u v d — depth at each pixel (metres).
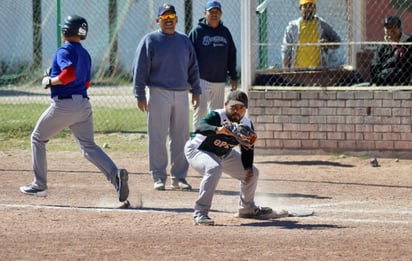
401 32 28.28
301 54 28.36
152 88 21.69
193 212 18.56
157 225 17.09
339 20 29.89
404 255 14.46
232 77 25.14
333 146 27.16
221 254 14.48
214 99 24.84
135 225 17.08
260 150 27.55
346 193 21.45
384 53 27.16
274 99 27.33
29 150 29.02
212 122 17.00
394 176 24.00
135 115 35.91
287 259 14.13
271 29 29.09
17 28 46.88
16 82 46.06
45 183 20.17
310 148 27.33
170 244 15.28
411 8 29.62
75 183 22.70
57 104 19.06
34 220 17.53
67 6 46.88
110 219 17.72
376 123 26.78
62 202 19.80
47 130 19.55
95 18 47.66
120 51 48.12
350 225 17.25
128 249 14.87
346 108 26.97
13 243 15.34
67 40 19.11
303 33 28.20
